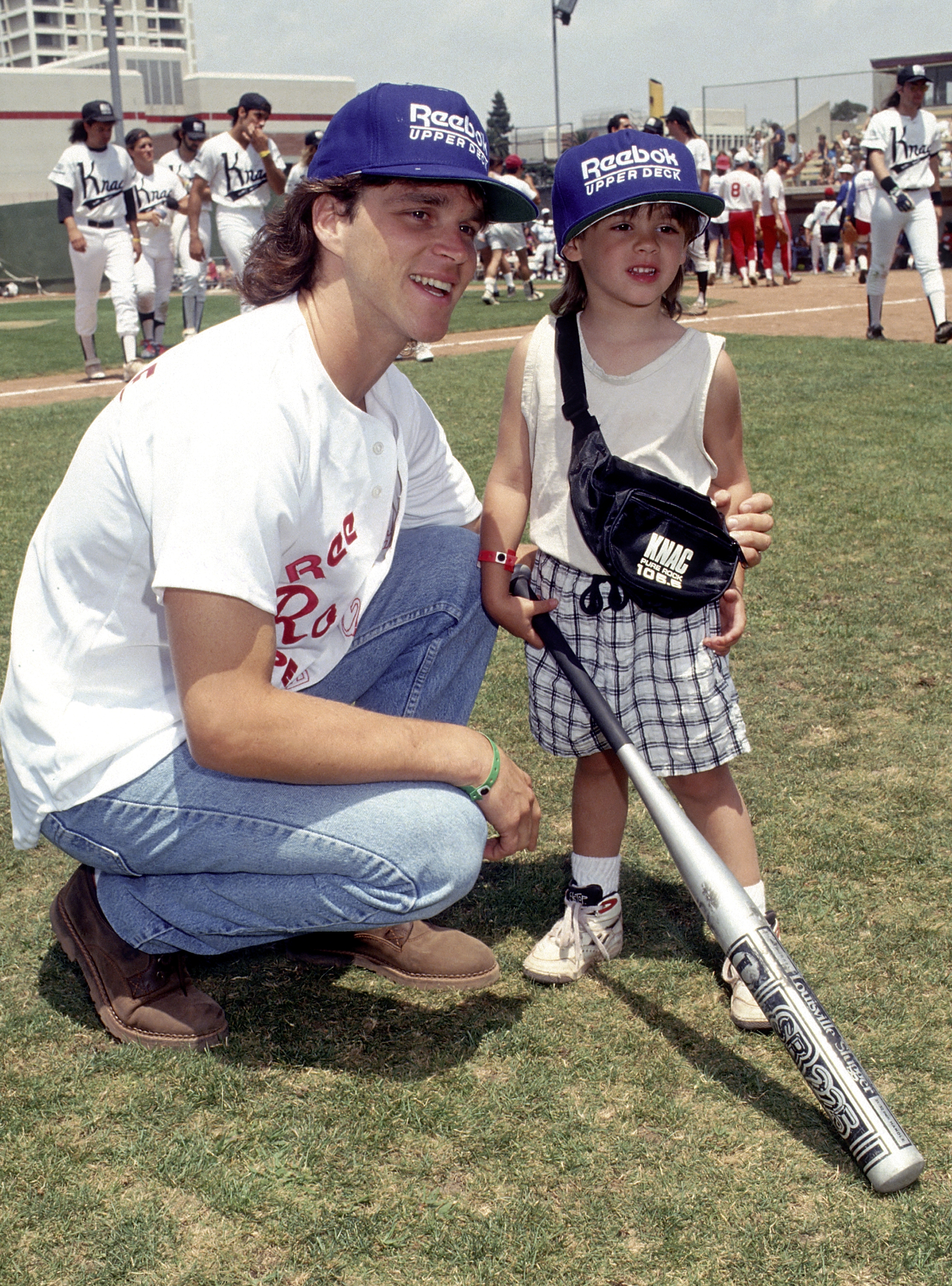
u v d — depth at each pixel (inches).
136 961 70.1
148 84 1815.9
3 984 75.5
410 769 63.4
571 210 74.2
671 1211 56.4
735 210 580.1
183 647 57.7
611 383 75.4
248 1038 70.3
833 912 79.7
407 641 77.6
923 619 128.6
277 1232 55.9
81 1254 55.0
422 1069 67.1
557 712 77.7
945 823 90.0
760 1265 53.4
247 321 61.9
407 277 60.1
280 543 59.7
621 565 72.0
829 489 177.8
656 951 78.7
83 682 65.0
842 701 111.3
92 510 62.4
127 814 65.1
